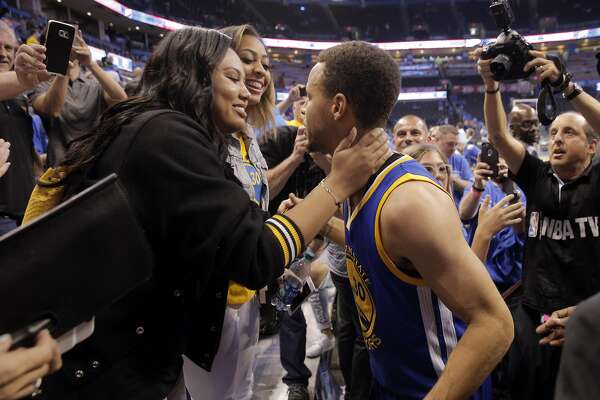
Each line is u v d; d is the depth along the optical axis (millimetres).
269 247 982
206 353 1207
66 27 1829
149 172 906
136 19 21312
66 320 735
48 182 1008
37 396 909
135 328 960
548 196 1877
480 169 2205
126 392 955
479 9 31438
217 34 1135
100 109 2748
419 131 2977
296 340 2648
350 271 1267
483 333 943
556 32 28422
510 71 1860
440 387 946
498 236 2375
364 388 2293
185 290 1026
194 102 1064
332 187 1087
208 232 918
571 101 1848
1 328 668
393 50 31672
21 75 1780
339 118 1139
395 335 1128
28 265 694
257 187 1846
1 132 2176
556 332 1721
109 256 779
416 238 966
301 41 30609
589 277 1785
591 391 400
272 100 2102
